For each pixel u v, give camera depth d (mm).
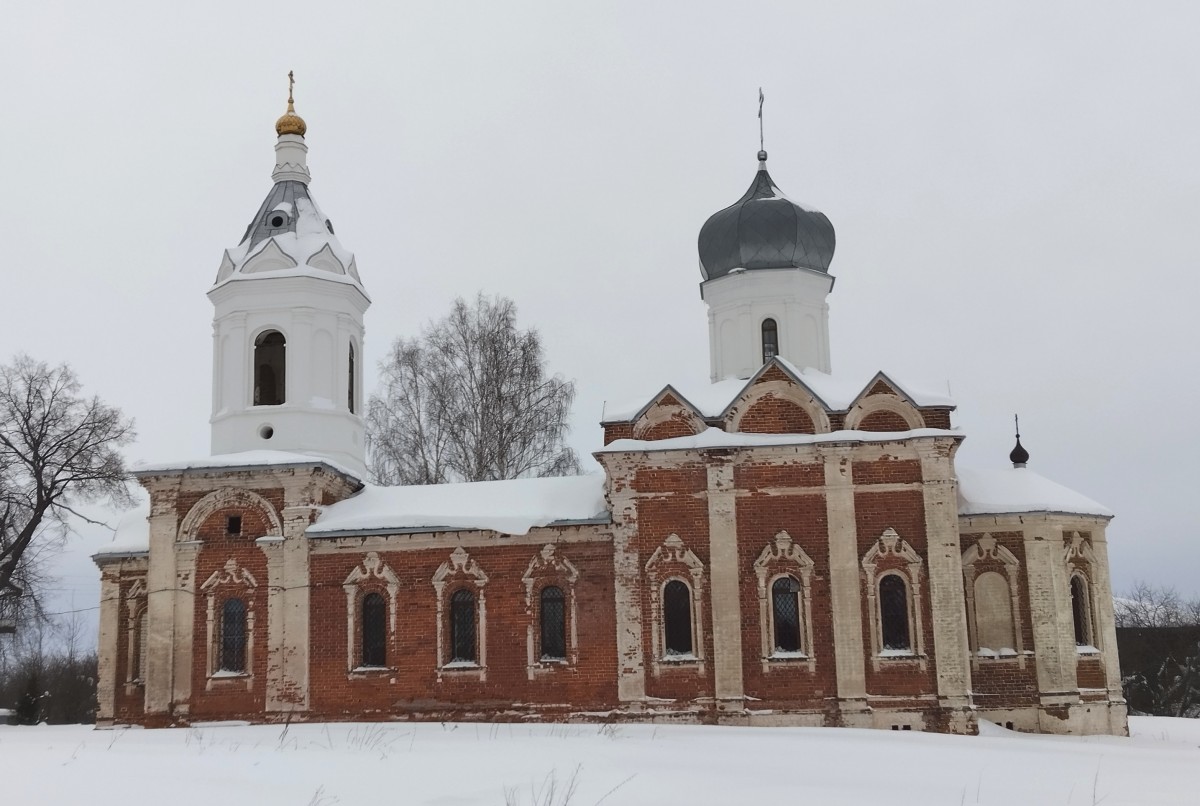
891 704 30766
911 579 31344
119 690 36781
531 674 32375
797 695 31141
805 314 38812
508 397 47281
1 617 52844
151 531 34094
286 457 34094
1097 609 34312
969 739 27688
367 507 34656
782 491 32156
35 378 53812
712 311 39344
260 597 33625
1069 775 20781
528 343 48031
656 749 23562
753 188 40281
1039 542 33531
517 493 34531
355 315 38469
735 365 38438
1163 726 38250
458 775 18875
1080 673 33719
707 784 18203
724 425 32969
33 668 63875
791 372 32969
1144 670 68125
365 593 33562
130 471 34250
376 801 16219
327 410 36375
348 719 32719
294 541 33688
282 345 37406
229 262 37344
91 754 22234
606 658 32125
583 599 32562
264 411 35969
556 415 47625
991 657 33062
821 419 32562
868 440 31891
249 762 20422
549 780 18266
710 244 39375
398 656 33031
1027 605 33312
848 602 31344
